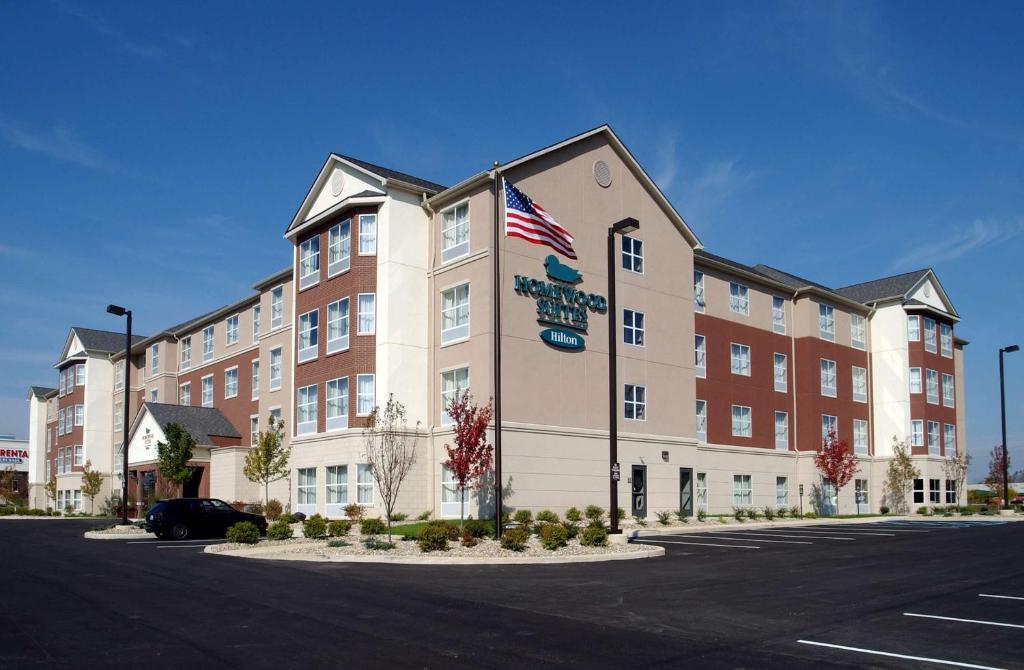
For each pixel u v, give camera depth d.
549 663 10.09
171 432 43.19
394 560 20.67
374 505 33.25
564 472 33.72
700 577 18.00
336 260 36.75
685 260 41.34
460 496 32.72
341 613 13.16
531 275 34.00
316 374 37.09
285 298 45.88
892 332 53.56
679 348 40.19
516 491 31.95
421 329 35.22
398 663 10.02
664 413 38.81
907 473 50.66
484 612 13.36
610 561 21.36
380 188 35.47
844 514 49.34
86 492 58.47
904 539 28.64
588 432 34.84
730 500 43.53
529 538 24.61
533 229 28.09
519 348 33.03
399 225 35.25
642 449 37.31
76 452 66.12
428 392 34.75
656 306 39.31
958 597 15.27
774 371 47.75
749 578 17.86
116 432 65.31
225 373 52.41
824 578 17.91
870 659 10.39
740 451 44.53
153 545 28.03
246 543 26.03
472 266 33.47
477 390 32.53
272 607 13.70
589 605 14.16
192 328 56.38
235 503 40.53
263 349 47.25
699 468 42.03
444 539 22.23
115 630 11.83
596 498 34.75
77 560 21.86
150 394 60.34
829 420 49.75
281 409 44.97
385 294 34.50
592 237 36.56
